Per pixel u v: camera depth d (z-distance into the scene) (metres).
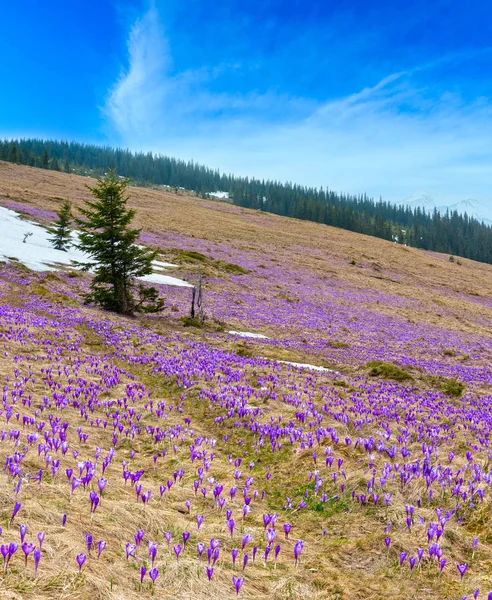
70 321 17.86
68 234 45.47
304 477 6.13
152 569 3.10
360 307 46.09
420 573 3.88
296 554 3.76
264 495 5.70
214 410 9.24
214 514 4.92
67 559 3.21
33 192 79.38
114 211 23.38
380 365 18.39
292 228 116.50
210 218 101.38
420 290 64.75
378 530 4.60
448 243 192.12
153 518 4.40
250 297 41.69
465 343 34.84
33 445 5.61
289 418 8.77
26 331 14.02
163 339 17.75
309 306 42.34
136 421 8.12
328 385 13.12
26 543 2.89
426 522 4.68
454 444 7.93
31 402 7.88
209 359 14.34
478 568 4.01
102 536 3.77
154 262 47.84
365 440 7.04
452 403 13.59
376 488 5.49
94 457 6.00
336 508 5.22
